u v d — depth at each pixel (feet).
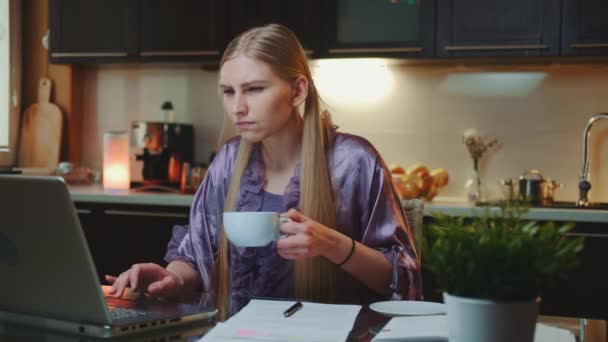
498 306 2.87
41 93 13.05
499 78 11.48
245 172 5.43
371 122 11.97
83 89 13.32
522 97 11.41
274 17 11.21
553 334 3.53
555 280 2.97
